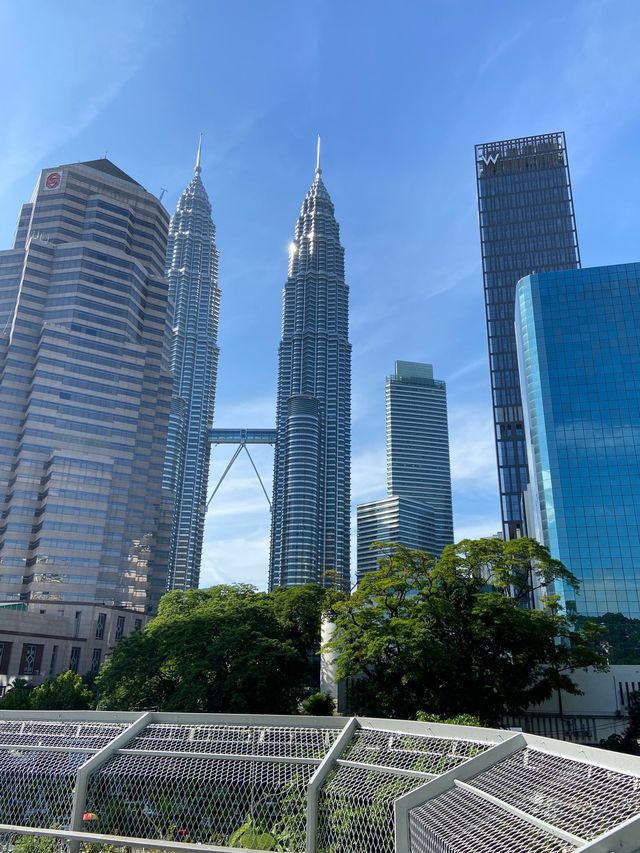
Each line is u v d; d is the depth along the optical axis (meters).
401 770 16.53
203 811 17.64
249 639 57.62
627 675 73.94
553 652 57.81
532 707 72.75
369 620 58.41
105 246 171.62
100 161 191.62
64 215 175.50
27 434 147.75
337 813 16.34
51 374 153.75
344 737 19.08
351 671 56.53
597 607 108.94
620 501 113.88
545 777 13.79
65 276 165.12
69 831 17.39
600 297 126.00
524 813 12.53
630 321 123.56
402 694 53.78
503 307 198.62
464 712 51.56
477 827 12.84
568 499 115.44
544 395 122.56
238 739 19.73
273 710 56.41
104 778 18.48
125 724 21.34
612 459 116.19
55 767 19.41
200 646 58.03
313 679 82.00
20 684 77.56
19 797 19.05
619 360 121.69
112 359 163.25
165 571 179.38
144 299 183.75
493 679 54.28
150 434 174.50
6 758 20.20
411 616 56.22
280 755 18.72
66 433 152.12
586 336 124.19
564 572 64.62
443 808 14.30
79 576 141.12
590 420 119.06
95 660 128.12
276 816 17.22
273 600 79.50
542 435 120.88
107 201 179.75
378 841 15.47
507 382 193.12
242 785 17.81
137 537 163.25
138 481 168.12
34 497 145.38
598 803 11.91
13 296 166.62
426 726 18.30
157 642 62.56
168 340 194.00
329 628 74.12
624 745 60.88
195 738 20.08
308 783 17.20
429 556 62.88
